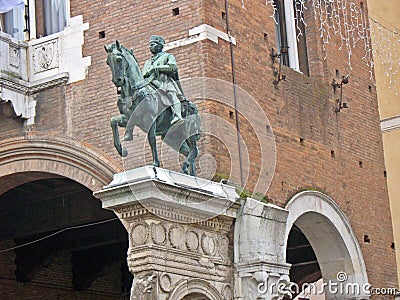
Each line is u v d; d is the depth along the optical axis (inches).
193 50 659.4
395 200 805.2
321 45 783.1
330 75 784.3
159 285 582.9
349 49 813.9
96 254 950.4
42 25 732.7
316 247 762.2
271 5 736.3
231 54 678.5
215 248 634.2
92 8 705.0
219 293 631.2
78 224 810.8
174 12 672.4
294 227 818.8
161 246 588.1
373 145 813.2
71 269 959.0
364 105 816.3
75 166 691.4
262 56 712.4
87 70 696.4
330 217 740.7
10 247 900.6
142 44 679.7
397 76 816.9
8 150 716.0
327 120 768.3
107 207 587.8
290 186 708.7
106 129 679.1
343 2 819.4
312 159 740.0
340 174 767.1
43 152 703.7
